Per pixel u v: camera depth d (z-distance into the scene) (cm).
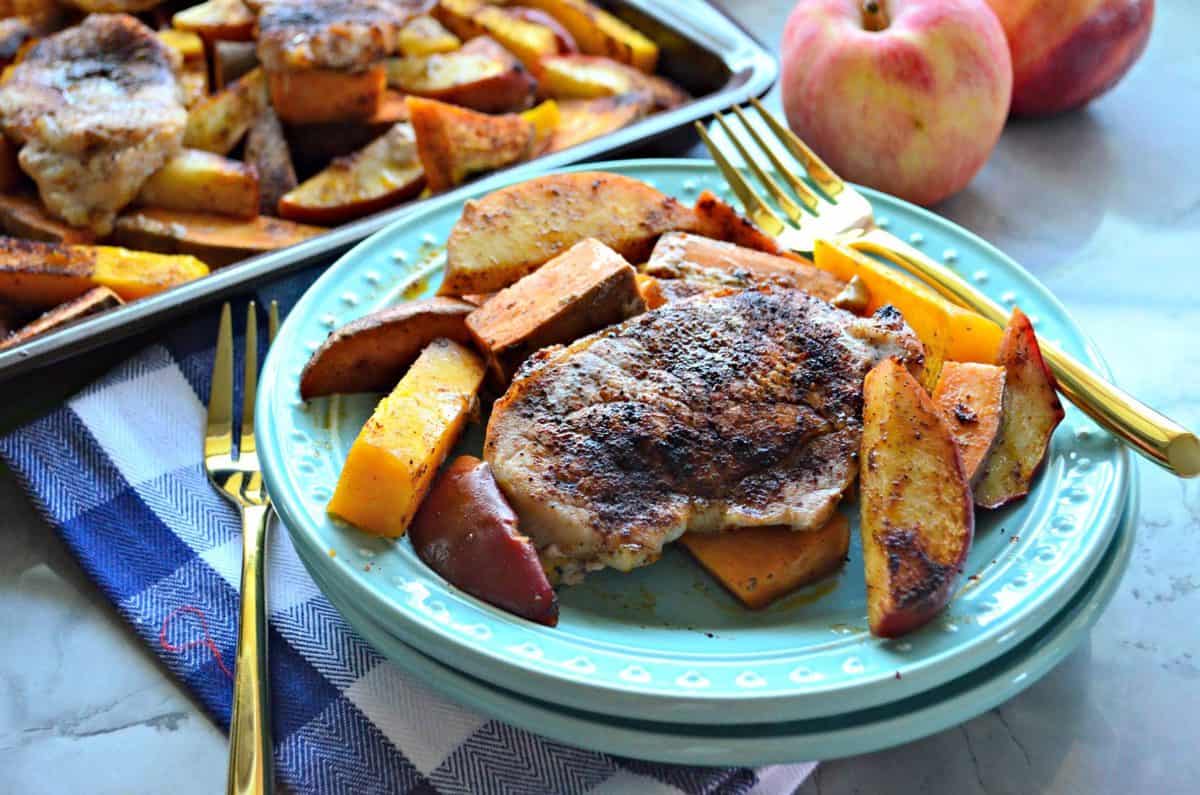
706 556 33
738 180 43
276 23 50
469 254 38
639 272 40
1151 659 36
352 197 49
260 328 43
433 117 48
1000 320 38
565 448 33
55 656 36
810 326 35
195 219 48
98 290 43
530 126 50
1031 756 34
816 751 30
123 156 47
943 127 48
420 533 33
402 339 36
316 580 33
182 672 35
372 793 32
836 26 49
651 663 31
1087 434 35
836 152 49
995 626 31
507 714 31
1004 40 49
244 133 51
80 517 38
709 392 34
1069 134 55
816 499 33
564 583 33
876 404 33
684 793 32
